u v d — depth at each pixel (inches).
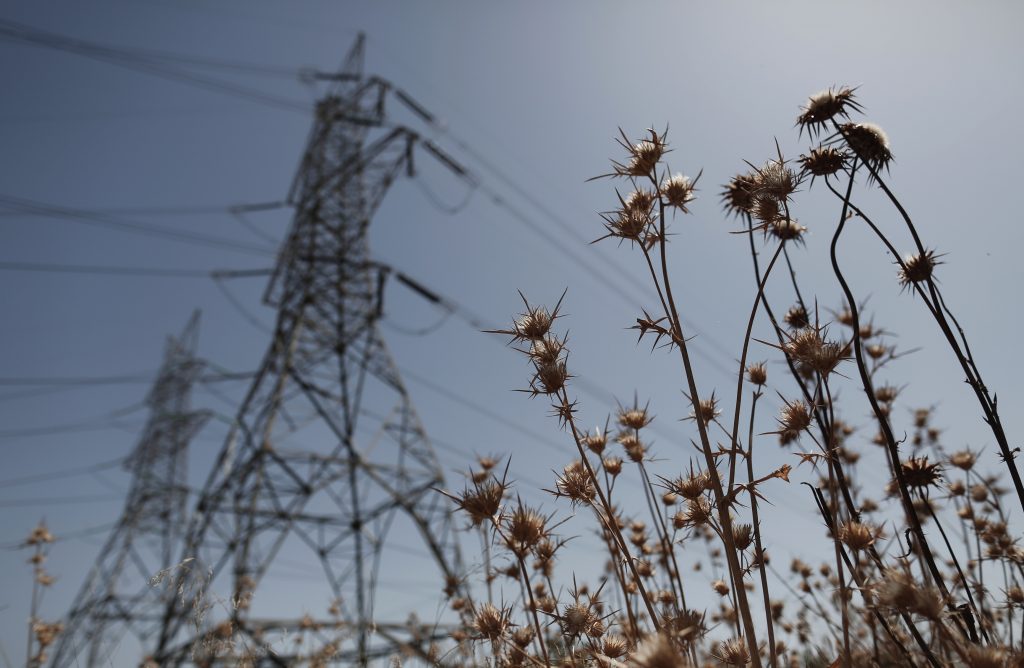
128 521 1256.2
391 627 285.9
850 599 60.7
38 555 190.4
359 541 679.7
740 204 83.0
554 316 69.5
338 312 887.7
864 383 70.1
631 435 90.8
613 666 56.1
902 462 79.1
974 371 74.9
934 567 65.6
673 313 64.2
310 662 142.3
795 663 108.0
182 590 110.5
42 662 182.5
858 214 76.8
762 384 74.6
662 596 92.4
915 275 77.7
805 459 62.2
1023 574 96.8
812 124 79.7
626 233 69.8
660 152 69.1
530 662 66.1
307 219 951.6
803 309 89.4
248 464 695.7
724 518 56.9
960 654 49.2
